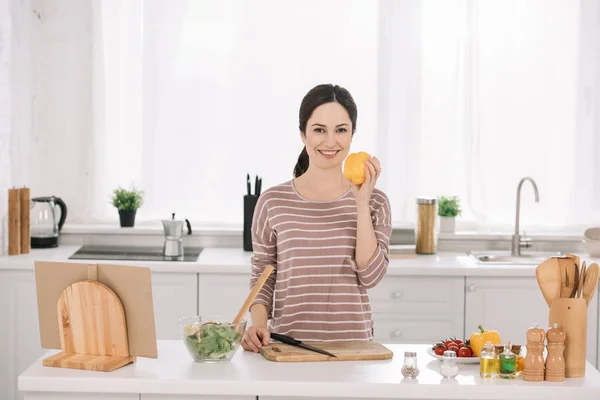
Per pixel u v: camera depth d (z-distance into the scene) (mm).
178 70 5574
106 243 5559
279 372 2719
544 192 5617
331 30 5559
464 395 2617
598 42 5551
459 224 5656
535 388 2617
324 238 3123
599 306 4949
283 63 5578
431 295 4953
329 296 3125
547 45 5555
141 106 5590
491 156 5609
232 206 5648
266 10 5555
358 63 5578
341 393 2621
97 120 5602
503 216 5641
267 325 3328
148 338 2791
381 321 4977
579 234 5590
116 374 2693
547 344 2699
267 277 2951
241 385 2627
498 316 4957
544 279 2756
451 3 5555
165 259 5027
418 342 4980
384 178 5605
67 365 2758
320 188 3180
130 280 2773
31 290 4914
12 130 5438
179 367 2773
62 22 5551
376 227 3164
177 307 4922
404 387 2621
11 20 5348
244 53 5570
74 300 2822
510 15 5551
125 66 5570
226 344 2807
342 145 3102
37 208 5383
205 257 5141
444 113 5590
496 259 5332
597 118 5586
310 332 3129
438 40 5566
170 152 5613
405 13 5551
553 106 5582
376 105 5582
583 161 5602
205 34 5559
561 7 5551
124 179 5641
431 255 5371
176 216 5645
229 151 5617
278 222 3162
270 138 5613
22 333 4930
